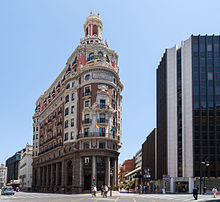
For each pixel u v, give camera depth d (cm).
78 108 6725
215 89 6800
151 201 3312
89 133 6247
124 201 3312
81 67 6888
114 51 7294
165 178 6650
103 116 6391
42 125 10069
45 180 9038
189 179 6481
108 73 6662
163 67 7838
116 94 6950
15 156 18262
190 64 7019
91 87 6506
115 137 6506
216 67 6919
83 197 4456
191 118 6750
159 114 8338
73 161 6419
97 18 8019
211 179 6388
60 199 3738
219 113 6675
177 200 3512
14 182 15550
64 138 7062
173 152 6962
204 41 7062
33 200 3491
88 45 7081
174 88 7288
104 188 4903
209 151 6506
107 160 6209
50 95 9444
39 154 9706
